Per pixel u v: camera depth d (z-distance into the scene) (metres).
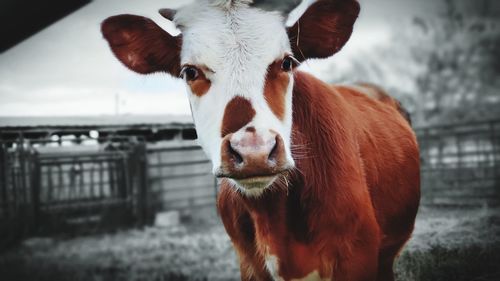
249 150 1.84
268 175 1.88
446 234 5.27
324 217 2.43
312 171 2.42
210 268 5.85
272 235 2.48
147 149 11.72
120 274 6.02
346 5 2.46
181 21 2.32
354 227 2.48
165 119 11.90
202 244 7.60
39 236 9.92
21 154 10.16
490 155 11.52
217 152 2.01
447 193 9.53
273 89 2.11
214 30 2.18
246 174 1.86
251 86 2.06
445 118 18.67
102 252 7.74
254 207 2.46
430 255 4.44
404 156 3.37
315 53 2.55
